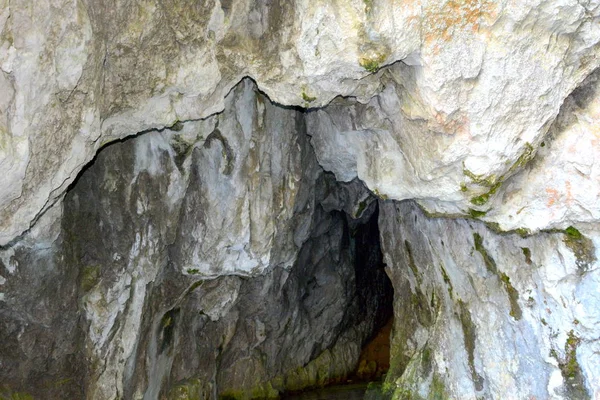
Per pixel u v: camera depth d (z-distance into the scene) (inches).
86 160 203.9
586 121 212.1
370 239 494.6
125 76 209.0
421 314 338.6
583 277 223.5
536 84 202.8
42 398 257.3
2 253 222.1
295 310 412.8
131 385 285.3
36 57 163.2
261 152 300.4
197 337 346.6
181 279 308.5
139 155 267.9
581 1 192.2
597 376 226.5
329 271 441.4
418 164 234.8
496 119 206.7
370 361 485.4
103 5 188.7
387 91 233.1
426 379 309.3
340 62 209.6
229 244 302.8
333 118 277.9
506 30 196.1
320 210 404.8
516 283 250.5
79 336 262.1
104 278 264.4
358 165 277.7
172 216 281.7
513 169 216.1
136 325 276.8
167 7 203.2
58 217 220.5
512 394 258.7
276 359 411.5
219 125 280.2
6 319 238.8
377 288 509.7
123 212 267.3
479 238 262.8
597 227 217.3
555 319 236.4
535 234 233.6
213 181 293.4
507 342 260.7
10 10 154.0
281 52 223.9
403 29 195.5
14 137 162.7
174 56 213.9
